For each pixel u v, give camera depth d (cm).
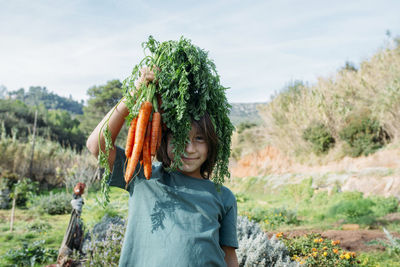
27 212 1231
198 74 140
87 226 786
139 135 133
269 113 2256
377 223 859
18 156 1952
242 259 352
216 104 152
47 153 2116
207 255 135
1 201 1332
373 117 1579
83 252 575
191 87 145
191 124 144
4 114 4612
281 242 444
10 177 1450
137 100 138
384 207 1027
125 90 142
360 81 1688
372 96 1631
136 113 137
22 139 2636
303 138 1903
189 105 142
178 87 139
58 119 7325
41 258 634
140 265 134
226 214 158
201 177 163
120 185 148
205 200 146
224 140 159
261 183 2047
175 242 133
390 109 1475
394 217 914
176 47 141
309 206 1312
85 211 1166
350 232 762
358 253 601
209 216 143
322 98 1834
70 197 1331
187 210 141
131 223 143
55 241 801
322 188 1509
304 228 876
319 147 1794
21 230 922
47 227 963
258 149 2422
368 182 1334
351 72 1877
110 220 672
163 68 139
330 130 1783
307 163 1905
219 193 158
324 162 1767
